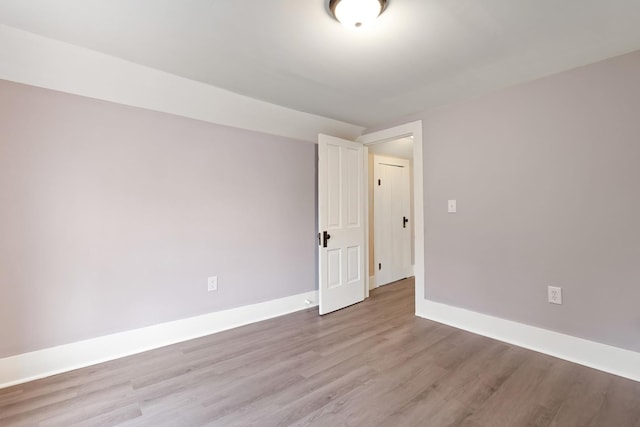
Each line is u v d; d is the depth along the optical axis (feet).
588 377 6.47
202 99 8.40
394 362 7.18
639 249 6.31
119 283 7.60
